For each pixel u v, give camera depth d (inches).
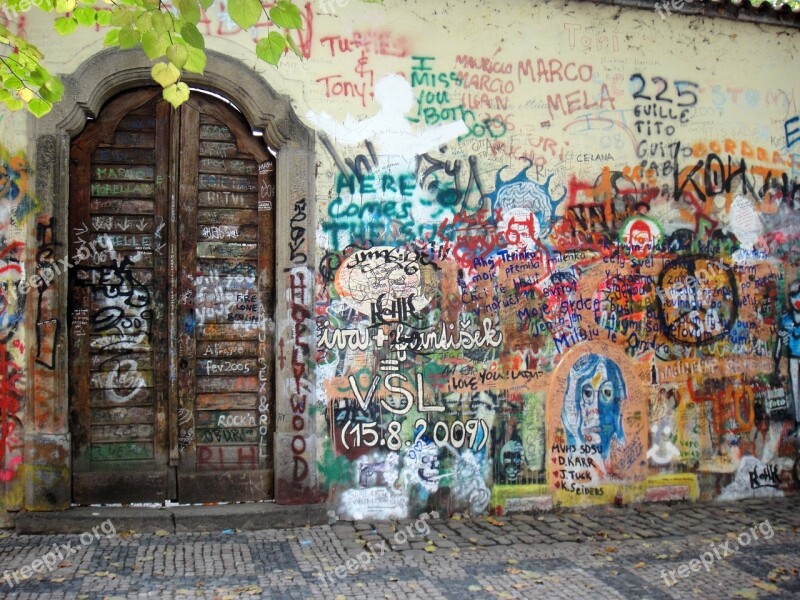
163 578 204.4
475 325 270.7
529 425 274.2
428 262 267.6
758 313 298.2
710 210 293.9
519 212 275.4
